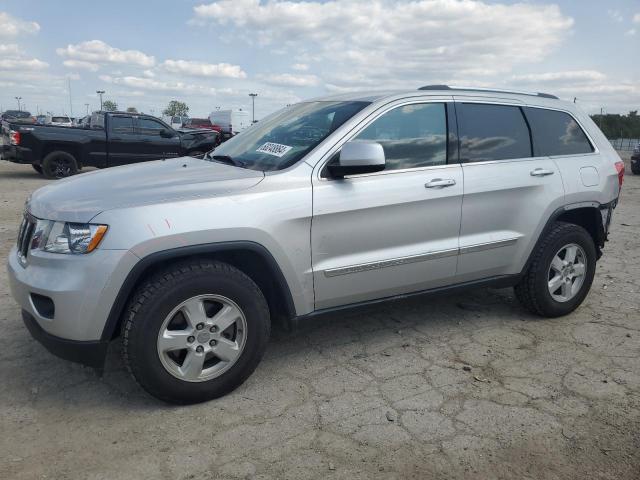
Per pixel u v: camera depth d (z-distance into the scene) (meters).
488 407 3.29
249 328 3.33
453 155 4.07
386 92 4.07
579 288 4.73
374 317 4.70
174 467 2.71
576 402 3.35
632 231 8.56
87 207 3.06
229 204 3.20
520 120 4.48
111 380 3.55
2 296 4.93
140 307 3.01
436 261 3.97
